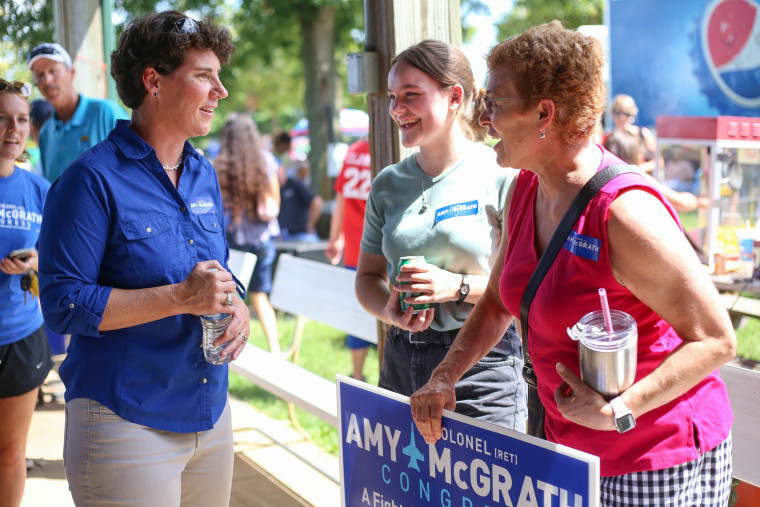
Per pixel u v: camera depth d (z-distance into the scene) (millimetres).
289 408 4781
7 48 6109
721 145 3590
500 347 2453
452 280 2344
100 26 6180
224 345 2100
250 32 19484
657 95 4812
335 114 18578
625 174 1664
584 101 1658
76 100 4895
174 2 18938
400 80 2381
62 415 4930
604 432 1725
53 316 1951
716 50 4051
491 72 1767
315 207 10227
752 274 3475
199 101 2039
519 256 1901
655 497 1682
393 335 2613
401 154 3166
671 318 1603
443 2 3195
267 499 3750
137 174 2055
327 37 18016
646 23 4734
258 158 6324
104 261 2035
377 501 2135
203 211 2209
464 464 1873
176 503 2178
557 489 1656
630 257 1603
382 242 2623
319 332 7871
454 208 2459
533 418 2016
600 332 1570
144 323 2035
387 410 2061
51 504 3656
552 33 1676
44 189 3242
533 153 1745
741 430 2400
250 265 4926
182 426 2137
